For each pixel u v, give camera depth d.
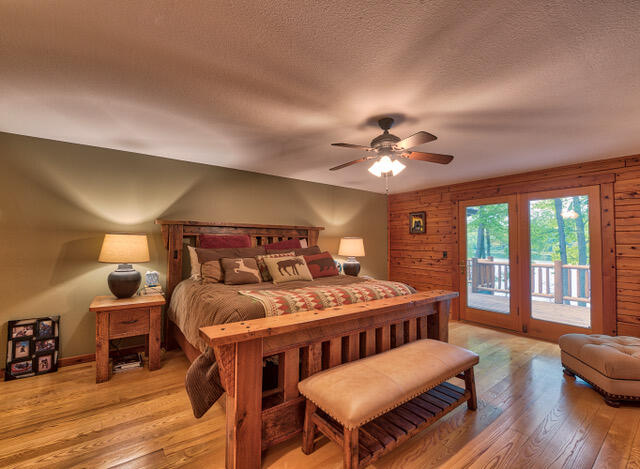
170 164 3.29
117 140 2.69
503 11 1.15
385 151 2.22
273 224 4.08
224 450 1.59
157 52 1.43
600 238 3.20
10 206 2.52
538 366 2.75
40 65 1.53
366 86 1.73
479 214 4.30
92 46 1.38
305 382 1.57
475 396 1.98
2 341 2.47
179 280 3.21
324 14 1.18
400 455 1.56
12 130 2.46
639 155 2.98
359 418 1.28
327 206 4.72
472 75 1.61
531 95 1.83
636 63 1.49
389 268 5.66
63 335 2.71
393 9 1.15
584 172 3.32
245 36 1.31
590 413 1.96
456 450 1.60
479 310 4.26
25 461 1.48
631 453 1.58
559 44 1.35
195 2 1.11
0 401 2.06
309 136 2.56
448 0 1.10
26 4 1.12
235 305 1.79
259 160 3.36
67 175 2.74
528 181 3.77
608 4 1.11
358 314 1.81
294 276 2.94
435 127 2.34
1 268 2.48
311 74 1.61
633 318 2.98
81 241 2.80
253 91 1.80
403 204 5.43
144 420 1.85
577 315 3.35
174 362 2.79
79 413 1.92
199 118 2.20
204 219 3.51
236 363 1.39
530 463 1.50
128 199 3.04
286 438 1.58
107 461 1.49
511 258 3.91
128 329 2.51
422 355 1.81
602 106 1.97
